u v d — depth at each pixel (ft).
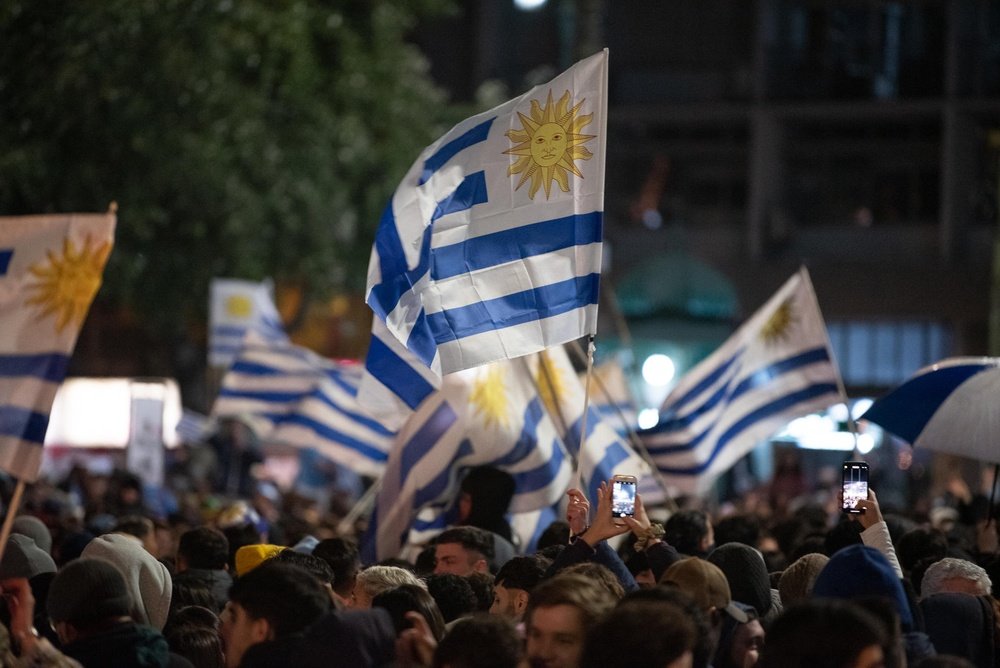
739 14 266.98
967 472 195.42
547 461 68.28
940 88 257.96
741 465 184.85
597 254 49.93
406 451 68.18
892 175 266.36
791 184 269.85
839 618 30.07
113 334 238.48
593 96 50.52
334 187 170.60
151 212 135.03
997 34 253.44
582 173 50.26
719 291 232.32
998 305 154.92
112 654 37.60
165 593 47.75
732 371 78.23
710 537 59.47
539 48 271.90
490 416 67.87
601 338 234.79
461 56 276.21
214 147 140.46
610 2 271.90
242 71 157.79
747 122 269.23
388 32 176.24
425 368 56.44
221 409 111.34
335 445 94.27
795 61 263.29
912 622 40.45
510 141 51.03
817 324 77.25
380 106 176.45
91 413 229.86
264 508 105.40
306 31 163.32
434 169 51.52
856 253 264.72
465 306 50.31
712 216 270.87
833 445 208.03
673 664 29.50
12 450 40.96
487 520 64.90
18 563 48.93
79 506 116.88
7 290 41.75
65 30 115.55
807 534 64.03
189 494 116.16
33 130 121.29
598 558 43.34
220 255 157.69
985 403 61.00
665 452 79.61
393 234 51.24
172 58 129.59
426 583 45.55
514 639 32.45
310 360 111.96
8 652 36.45
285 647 33.94
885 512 91.40
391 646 34.32
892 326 263.49
